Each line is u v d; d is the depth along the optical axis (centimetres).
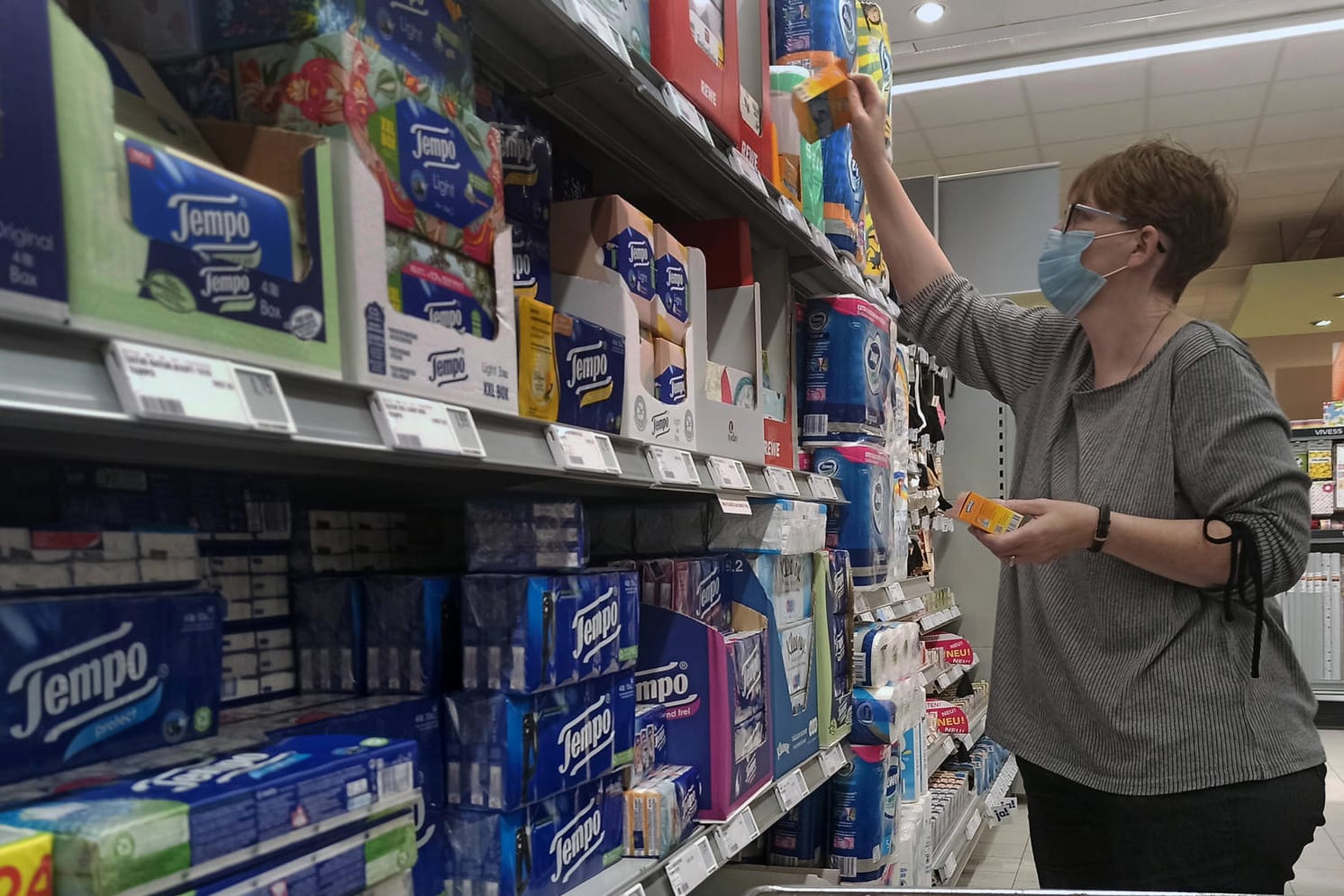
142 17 86
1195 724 146
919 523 355
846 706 206
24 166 53
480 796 102
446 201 91
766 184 176
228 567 101
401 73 87
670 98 136
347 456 82
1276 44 564
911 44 563
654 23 139
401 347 83
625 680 124
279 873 71
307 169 76
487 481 130
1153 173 152
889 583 266
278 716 93
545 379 107
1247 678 147
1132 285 157
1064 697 158
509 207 117
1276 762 145
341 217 77
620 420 124
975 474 454
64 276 55
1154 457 151
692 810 137
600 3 122
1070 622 157
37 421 57
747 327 177
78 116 57
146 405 58
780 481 182
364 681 106
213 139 80
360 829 79
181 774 71
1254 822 144
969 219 473
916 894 101
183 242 63
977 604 455
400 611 105
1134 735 149
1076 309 162
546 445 104
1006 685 172
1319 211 904
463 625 104
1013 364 182
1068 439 167
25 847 56
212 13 84
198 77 85
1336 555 725
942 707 348
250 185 70
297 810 72
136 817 61
